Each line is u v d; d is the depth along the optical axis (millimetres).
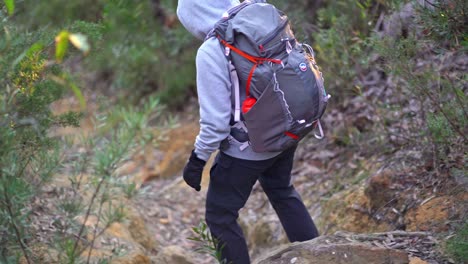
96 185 5547
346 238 5195
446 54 5660
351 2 7750
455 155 5898
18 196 4340
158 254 6871
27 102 4629
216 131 4668
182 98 10859
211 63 4648
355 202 6535
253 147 4773
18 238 4496
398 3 6160
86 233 5715
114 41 10273
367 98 7609
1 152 4238
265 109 4668
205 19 4840
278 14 4832
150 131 6824
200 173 4891
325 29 8336
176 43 10547
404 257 4828
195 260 7117
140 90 11078
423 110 6363
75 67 11031
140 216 7512
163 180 9273
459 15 5078
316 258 4887
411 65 5910
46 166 5047
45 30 5156
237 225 5133
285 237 7117
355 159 7492
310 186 7711
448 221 5430
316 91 4742
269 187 5449
